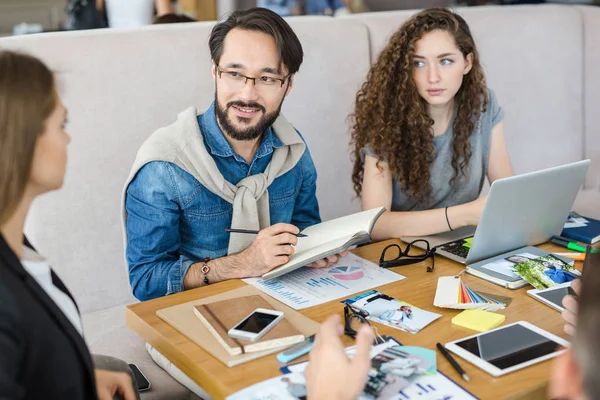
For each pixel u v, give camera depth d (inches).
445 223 77.3
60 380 40.9
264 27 66.9
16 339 38.3
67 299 46.8
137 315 58.0
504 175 89.4
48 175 41.1
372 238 81.0
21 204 41.3
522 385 47.1
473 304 58.1
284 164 74.2
